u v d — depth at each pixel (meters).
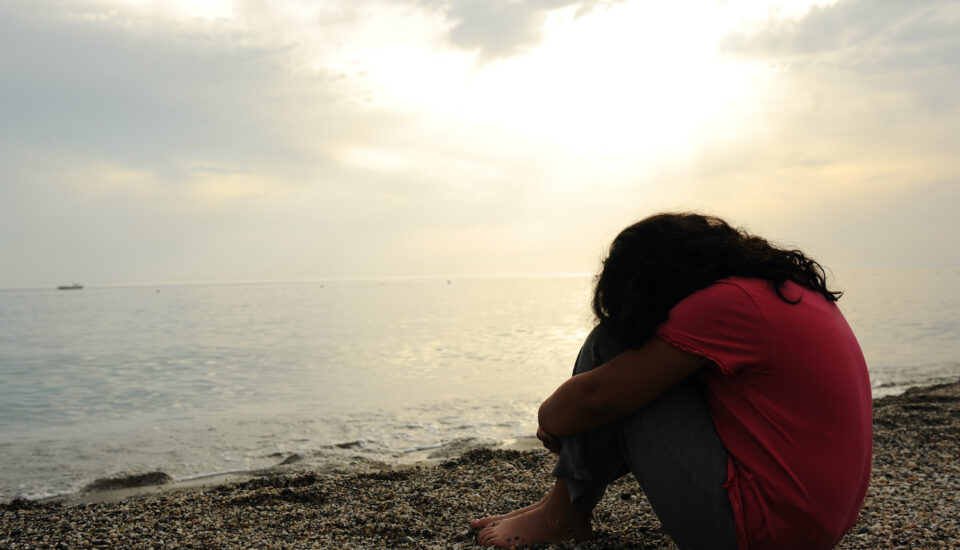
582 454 2.27
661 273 1.94
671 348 1.89
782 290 1.88
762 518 1.86
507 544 2.63
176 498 4.14
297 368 15.62
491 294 104.31
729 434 1.92
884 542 2.98
